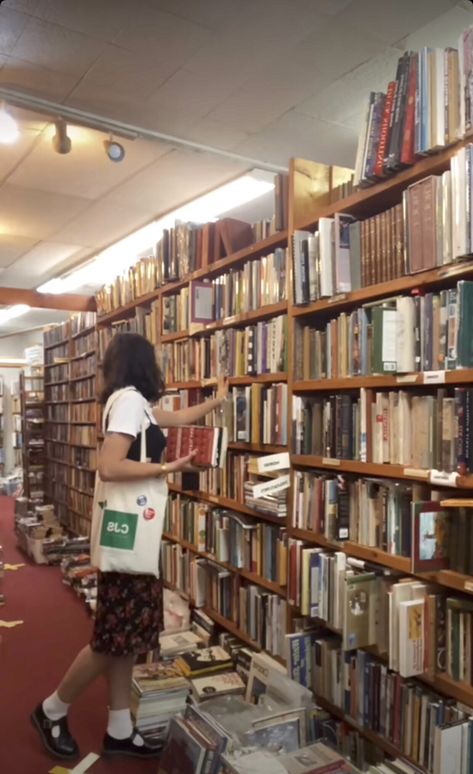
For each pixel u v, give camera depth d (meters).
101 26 2.25
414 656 1.73
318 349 2.33
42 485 7.12
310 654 2.27
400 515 1.90
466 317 1.63
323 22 2.26
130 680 2.10
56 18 2.20
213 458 1.98
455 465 1.67
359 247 2.09
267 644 2.55
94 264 6.05
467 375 1.62
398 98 1.85
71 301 5.48
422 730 1.77
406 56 1.83
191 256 3.33
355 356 2.08
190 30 2.29
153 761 2.10
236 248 3.03
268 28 2.29
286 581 2.41
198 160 3.46
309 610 2.19
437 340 1.75
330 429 2.21
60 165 3.54
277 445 2.55
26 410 7.21
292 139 3.24
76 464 5.93
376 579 1.94
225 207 4.26
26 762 2.09
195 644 2.87
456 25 2.30
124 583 1.95
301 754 1.89
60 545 5.03
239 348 2.88
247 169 3.60
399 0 2.15
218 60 2.50
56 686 2.73
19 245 5.35
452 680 1.72
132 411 1.90
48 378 7.11
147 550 1.89
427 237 1.75
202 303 3.12
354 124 3.08
